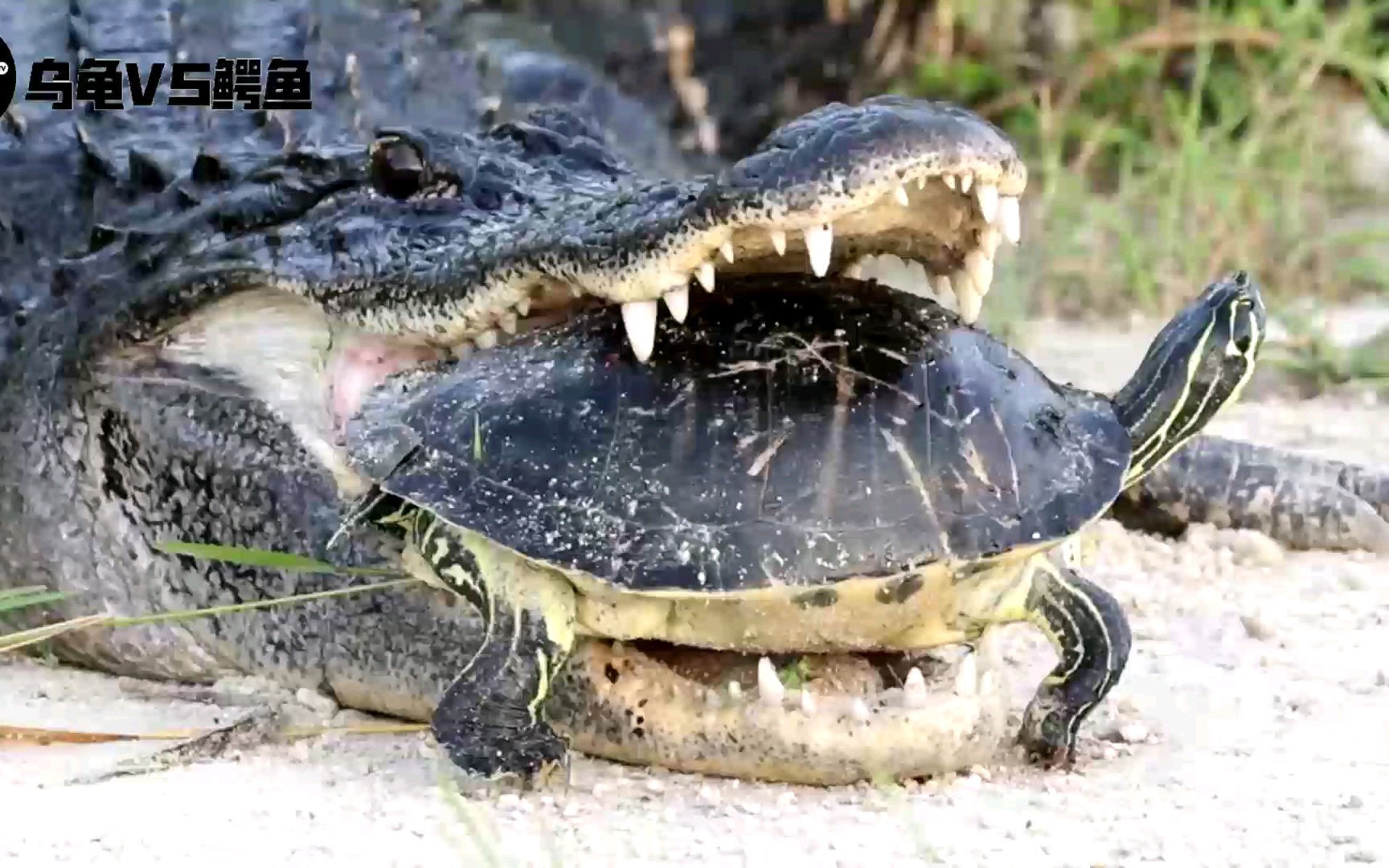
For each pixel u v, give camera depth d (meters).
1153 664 9.66
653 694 7.83
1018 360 8.18
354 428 8.17
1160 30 20.55
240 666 9.62
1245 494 12.40
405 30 14.15
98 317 9.92
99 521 10.01
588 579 7.45
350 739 8.67
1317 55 20.11
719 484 7.44
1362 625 10.37
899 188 7.12
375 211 8.84
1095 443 8.01
